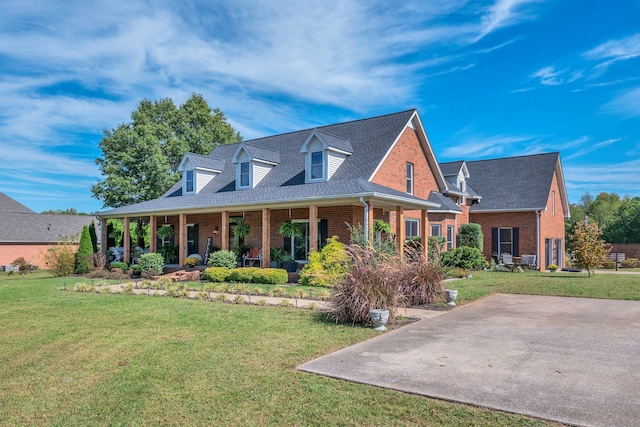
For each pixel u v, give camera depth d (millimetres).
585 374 5602
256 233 21812
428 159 24172
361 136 21781
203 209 20281
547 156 29906
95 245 28781
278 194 18359
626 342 7266
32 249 41656
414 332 8297
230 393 5219
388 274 9562
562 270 26109
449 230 24875
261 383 5523
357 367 6078
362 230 15766
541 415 4359
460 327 8695
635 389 5027
